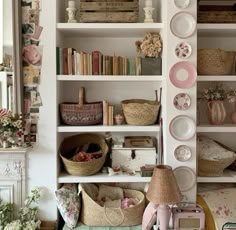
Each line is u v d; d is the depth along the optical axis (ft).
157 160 9.02
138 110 8.64
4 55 8.44
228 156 8.50
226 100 9.41
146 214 8.00
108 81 9.52
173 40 8.04
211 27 8.23
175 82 8.11
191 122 8.20
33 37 8.35
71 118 8.66
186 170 8.26
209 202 8.14
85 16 8.43
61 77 8.44
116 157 9.07
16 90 8.24
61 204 8.16
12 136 8.34
